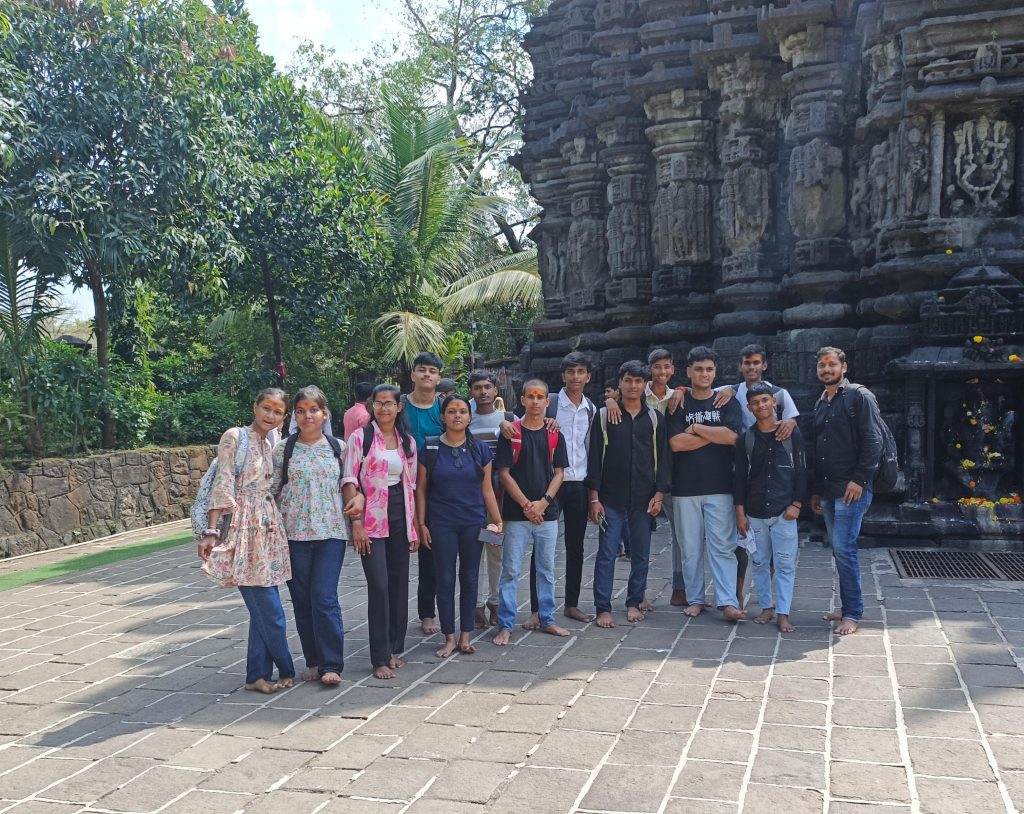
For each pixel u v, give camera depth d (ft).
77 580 26.23
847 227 29.40
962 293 24.54
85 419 37.29
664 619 18.11
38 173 32.04
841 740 11.57
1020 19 23.84
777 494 16.76
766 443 16.97
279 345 47.01
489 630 17.92
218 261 38.78
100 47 33.76
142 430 40.45
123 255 34.63
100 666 16.75
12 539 31.73
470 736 12.30
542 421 17.07
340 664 14.93
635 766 11.06
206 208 38.40
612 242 37.99
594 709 13.14
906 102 25.08
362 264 45.39
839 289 29.04
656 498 17.92
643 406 18.17
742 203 31.63
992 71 24.08
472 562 16.29
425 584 17.88
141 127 34.14
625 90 34.53
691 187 34.35
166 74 35.63
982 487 24.64
